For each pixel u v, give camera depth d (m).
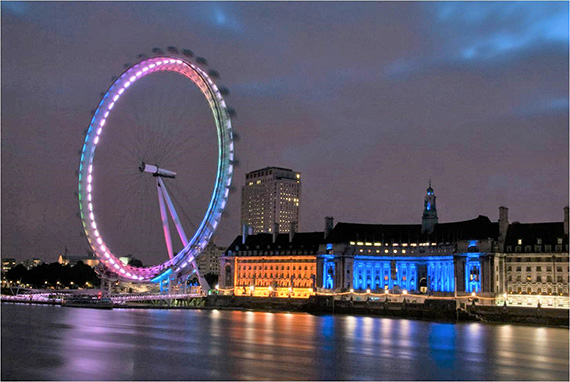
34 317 198.88
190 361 116.75
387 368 115.62
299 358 123.00
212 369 109.69
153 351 127.56
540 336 169.88
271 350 132.25
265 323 195.25
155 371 107.06
